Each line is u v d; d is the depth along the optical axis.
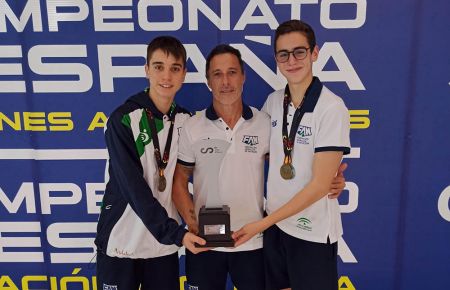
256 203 1.54
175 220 1.50
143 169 1.47
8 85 1.95
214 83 1.46
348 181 2.00
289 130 1.49
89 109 1.97
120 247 1.49
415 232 2.04
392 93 1.91
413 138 1.95
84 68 1.93
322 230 1.48
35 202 2.07
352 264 2.08
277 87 1.93
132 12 1.87
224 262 1.56
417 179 1.99
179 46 1.42
